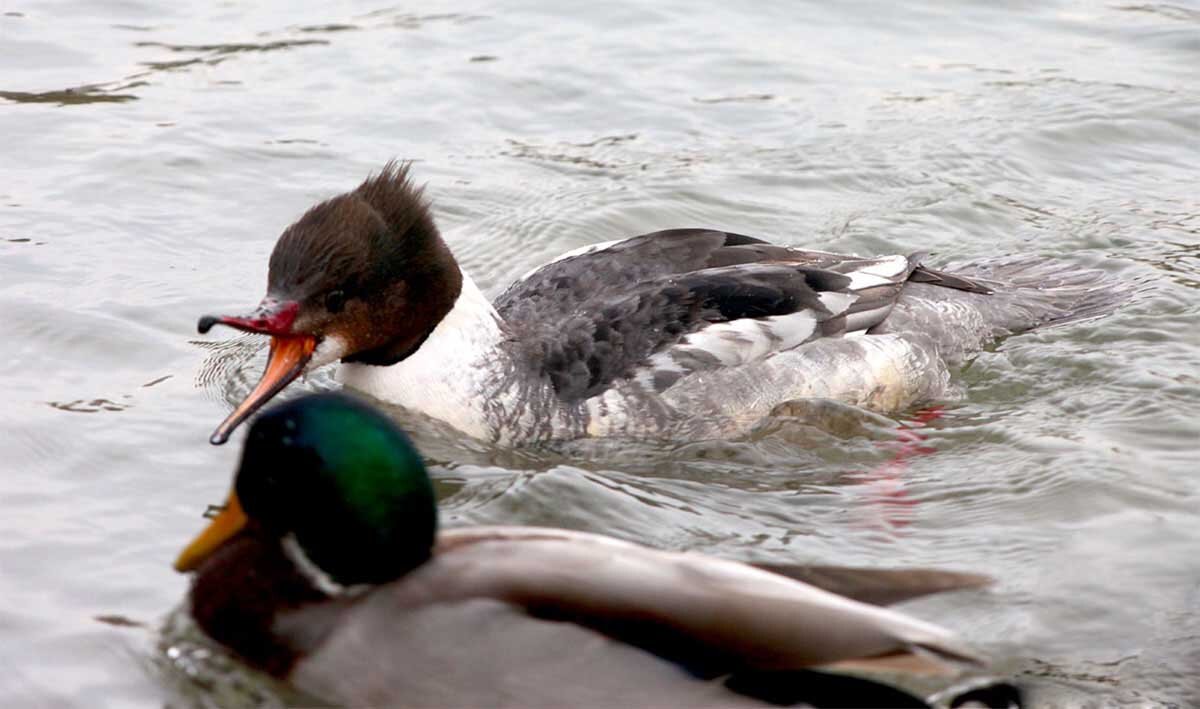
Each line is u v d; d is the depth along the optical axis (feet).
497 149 51.75
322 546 26.40
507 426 36.94
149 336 40.40
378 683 24.72
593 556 25.00
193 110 53.06
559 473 34.68
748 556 31.83
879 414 38.14
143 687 26.63
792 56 57.77
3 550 30.76
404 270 36.65
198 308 42.04
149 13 59.82
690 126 53.31
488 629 24.29
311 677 25.34
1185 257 45.96
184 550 27.81
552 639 24.08
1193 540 32.12
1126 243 46.91
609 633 23.98
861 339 38.65
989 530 32.99
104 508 32.53
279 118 52.85
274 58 56.80
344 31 58.95
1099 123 53.47
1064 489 34.45
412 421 37.40
